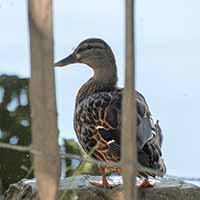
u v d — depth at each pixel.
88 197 11.12
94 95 12.12
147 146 10.70
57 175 6.62
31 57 6.51
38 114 6.56
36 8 6.45
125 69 6.32
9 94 14.95
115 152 11.24
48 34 6.47
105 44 13.09
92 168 12.88
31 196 11.30
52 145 6.58
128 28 6.29
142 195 11.26
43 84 6.52
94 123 11.63
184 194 11.35
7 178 13.73
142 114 11.16
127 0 6.27
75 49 13.34
